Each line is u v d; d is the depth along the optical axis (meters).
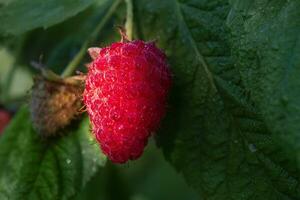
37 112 0.18
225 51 0.16
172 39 0.17
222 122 0.16
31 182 0.18
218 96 0.16
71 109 0.18
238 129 0.16
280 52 0.13
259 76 0.14
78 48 0.21
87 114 0.18
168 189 0.28
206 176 0.16
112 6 0.19
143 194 0.29
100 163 0.18
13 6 0.19
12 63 0.25
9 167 0.19
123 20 0.18
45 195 0.18
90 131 0.18
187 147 0.17
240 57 0.14
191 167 0.17
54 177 0.18
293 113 0.13
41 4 0.19
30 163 0.18
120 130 0.15
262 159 0.16
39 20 0.18
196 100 0.17
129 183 0.28
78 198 0.24
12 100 0.24
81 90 0.18
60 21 0.18
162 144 0.17
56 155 0.18
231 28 0.14
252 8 0.14
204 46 0.17
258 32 0.14
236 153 0.16
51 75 0.18
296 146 0.12
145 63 0.16
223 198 0.16
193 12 0.17
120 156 0.16
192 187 0.17
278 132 0.13
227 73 0.16
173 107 0.17
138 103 0.15
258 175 0.16
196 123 0.17
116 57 0.16
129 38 0.17
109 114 0.15
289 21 0.13
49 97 0.18
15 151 0.19
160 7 0.18
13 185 0.18
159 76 0.16
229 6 0.15
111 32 0.20
